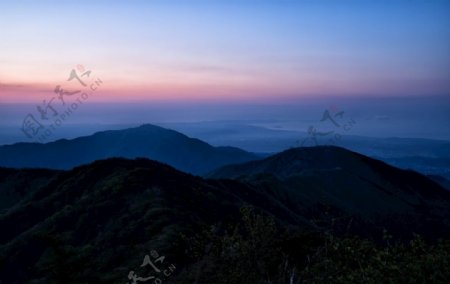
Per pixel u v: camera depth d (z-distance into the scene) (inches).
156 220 2304.4
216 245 850.1
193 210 2711.6
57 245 825.5
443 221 6230.3
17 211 3063.5
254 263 785.6
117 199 2844.5
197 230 2107.5
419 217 6166.3
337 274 717.3
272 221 820.0
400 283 634.8
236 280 775.7
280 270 772.0
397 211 6373.0
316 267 743.7
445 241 692.7
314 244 857.5
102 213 2687.0
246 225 814.5
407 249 719.1
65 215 2728.8
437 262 641.6
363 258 756.6
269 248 809.5
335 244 765.3
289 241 856.3
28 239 2442.2
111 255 1935.3
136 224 2331.4
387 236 749.3
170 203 2689.5
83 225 2591.0
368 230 4626.0
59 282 791.7
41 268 806.5
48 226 2623.0
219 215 2849.4
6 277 2191.2
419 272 634.8
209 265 829.8
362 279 652.1
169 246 1679.4
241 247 792.3
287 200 5393.7
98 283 838.5
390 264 653.3
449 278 618.5
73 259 820.6
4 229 2901.1
